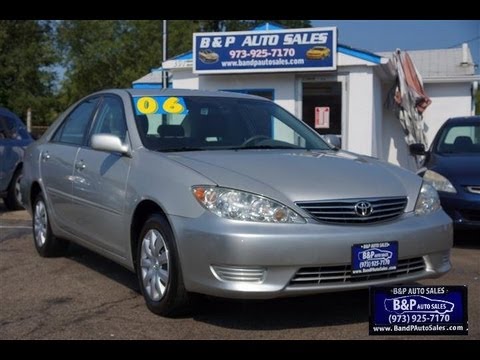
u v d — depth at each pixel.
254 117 6.24
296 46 13.60
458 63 20.80
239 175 4.77
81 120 6.76
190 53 14.87
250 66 13.91
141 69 33.41
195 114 6.01
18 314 5.23
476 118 9.87
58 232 6.85
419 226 4.88
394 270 4.75
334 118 14.11
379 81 15.04
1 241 8.20
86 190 6.06
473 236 8.84
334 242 4.51
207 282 4.56
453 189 7.87
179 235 4.71
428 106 18.27
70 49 32.50
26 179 7.49
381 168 5.34
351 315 5.22
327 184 4.78
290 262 4.45
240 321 5.04
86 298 5.67
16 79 26.61
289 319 5.10
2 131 10.95
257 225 4.48
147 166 5.25
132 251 5.39
